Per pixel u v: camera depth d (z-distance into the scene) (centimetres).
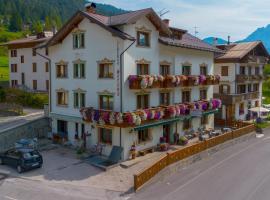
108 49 3119
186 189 2422
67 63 3581
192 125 4081
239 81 5388
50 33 6756
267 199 2262
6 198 2211
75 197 2230
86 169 2811
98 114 3056
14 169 2819
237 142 4141
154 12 3188
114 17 3294
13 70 6888
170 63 3625
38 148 3422
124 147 3039
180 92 3816
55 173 2711
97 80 3262
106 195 2272
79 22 3369
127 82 3061
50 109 3856
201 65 4169
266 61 6366
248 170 2939
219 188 2456
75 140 3525
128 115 2881
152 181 2533
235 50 5666
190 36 4362
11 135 3519
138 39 3181
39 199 2194
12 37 16038
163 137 3538
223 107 5238
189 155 3119
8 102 5575
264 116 6128
